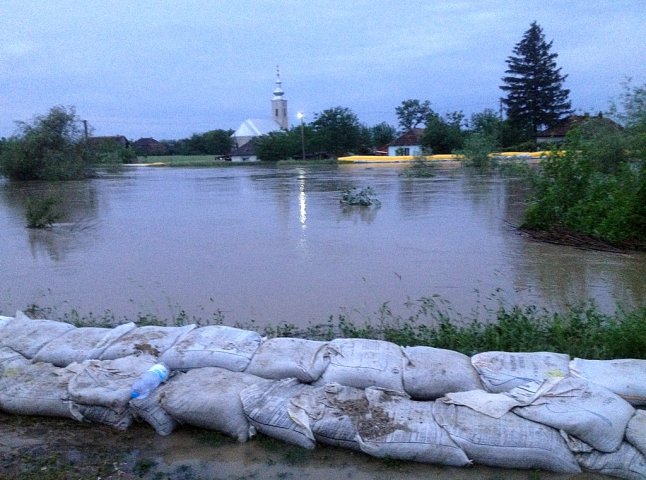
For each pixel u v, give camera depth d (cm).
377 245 1016
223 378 405
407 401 381
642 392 373
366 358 416
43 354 457
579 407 352
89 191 2397
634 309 582
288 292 717
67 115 3369
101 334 475
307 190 2172
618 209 990
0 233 1229
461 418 361
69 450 378
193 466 359
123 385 404
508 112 5431
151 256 954
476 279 770
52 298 714
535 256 908
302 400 385
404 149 5984
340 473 350
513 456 346
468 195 1886
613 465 341
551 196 1105
